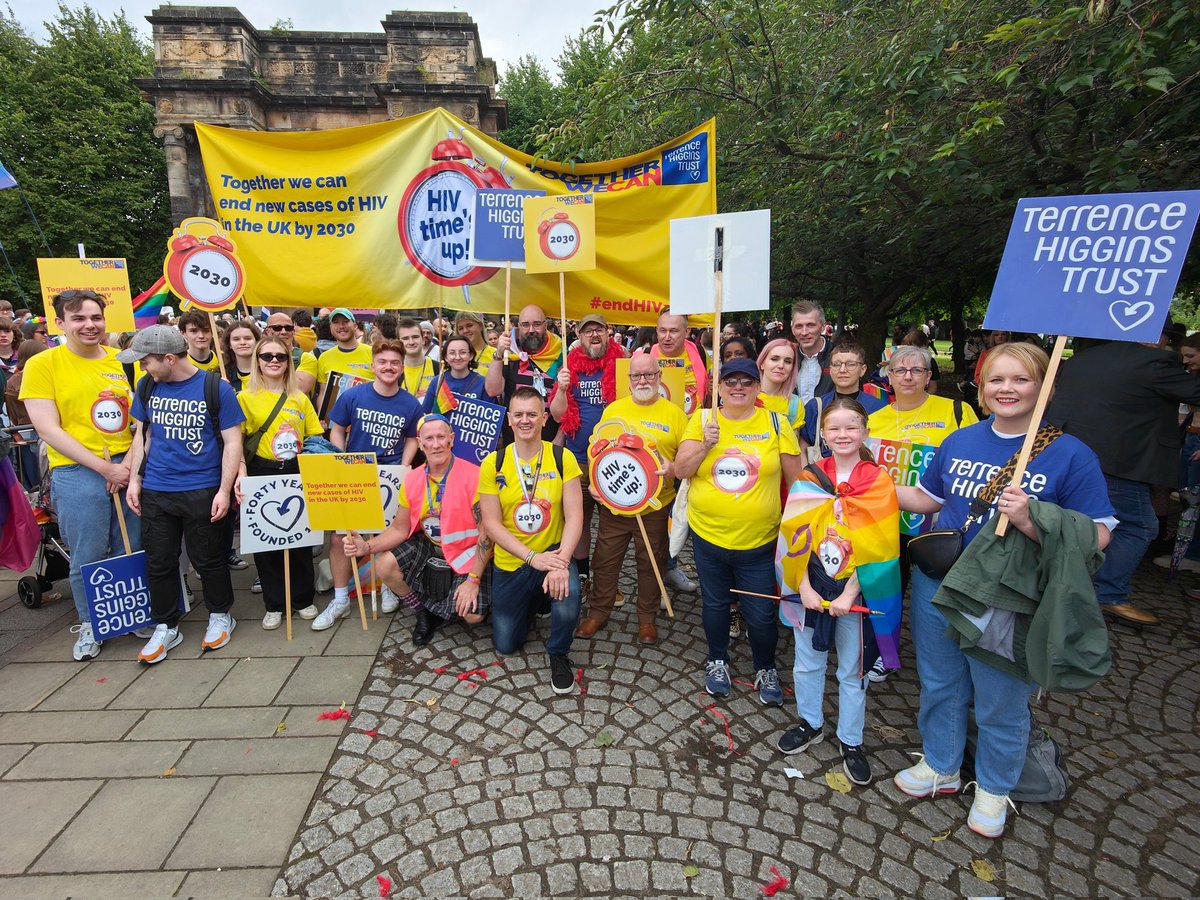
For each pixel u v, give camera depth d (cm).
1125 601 398
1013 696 218
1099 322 197
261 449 385
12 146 2205
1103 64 302
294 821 234
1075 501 205
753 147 578
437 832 229
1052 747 247
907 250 568
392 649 360
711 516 291
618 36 512
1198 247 479
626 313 470
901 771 256
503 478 327
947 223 543
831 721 298
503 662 346
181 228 380
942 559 221
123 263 427
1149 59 290
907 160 388
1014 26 307
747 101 521
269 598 388
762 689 309
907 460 304
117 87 2439
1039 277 209
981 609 210
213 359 476
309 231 439
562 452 334
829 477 258
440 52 2031
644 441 335
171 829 229
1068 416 384
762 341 1644
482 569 356
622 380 362
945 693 238
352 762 266
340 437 422
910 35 391
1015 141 440
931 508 246
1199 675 338
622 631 382
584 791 250
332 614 386
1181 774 263
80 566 344
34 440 457
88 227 2242
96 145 2327
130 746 274
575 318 476
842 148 478
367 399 411
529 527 327
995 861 219
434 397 430
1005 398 208
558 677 316
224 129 424
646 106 582
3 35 2388
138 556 350
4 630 380
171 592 355
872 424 332
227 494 348
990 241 588
